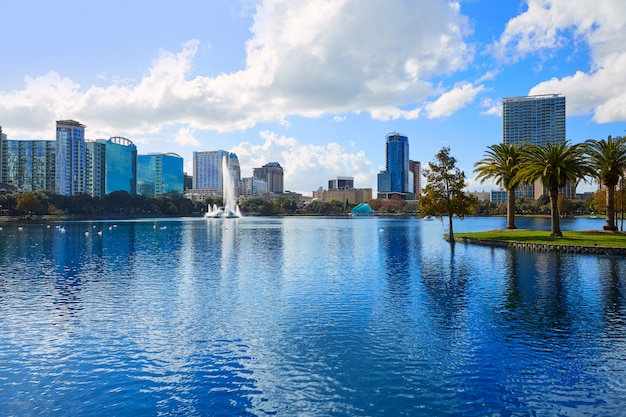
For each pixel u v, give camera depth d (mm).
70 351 20328
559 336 21984
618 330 22859
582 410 14859
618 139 74062
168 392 16281
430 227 146125
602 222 175250
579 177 71188
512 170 86750
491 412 14781
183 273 41875
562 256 54156
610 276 39000
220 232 112625
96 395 16062
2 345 21125
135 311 27109
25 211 190875
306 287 34594
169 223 173500
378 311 26984
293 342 21391
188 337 22172
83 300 30062
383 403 15414
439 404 15336
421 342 21297
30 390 16484
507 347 20516
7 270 43750
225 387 16656
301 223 187875
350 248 67812
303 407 15180
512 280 37312
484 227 146375
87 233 103750
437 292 32438
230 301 29734
